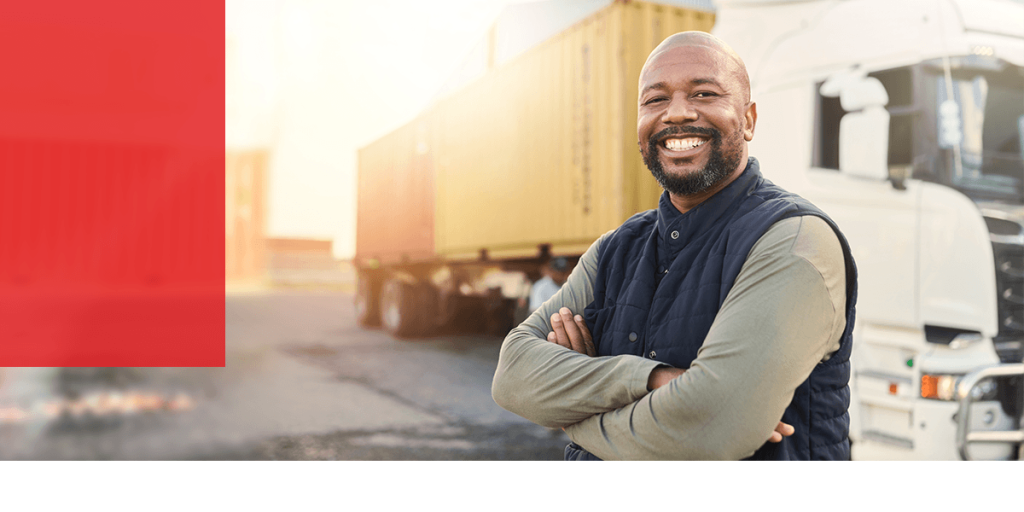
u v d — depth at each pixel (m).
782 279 0.92
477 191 7.28
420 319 8.91
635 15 5.05
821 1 3.14
